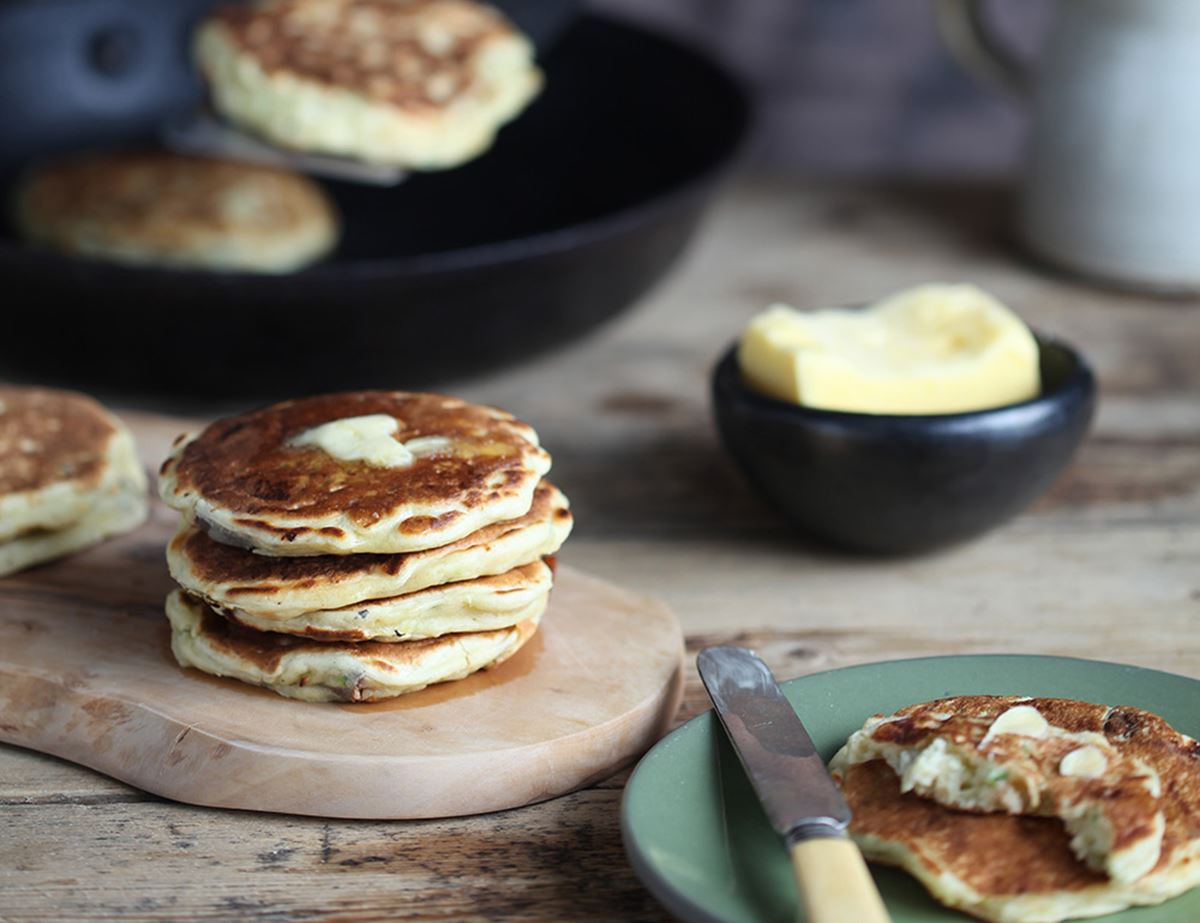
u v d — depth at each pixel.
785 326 0.86
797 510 0.86
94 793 0.77
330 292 0.90
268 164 1.08
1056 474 0.85
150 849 0.75
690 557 0.88
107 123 1.11
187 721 0.76
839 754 0.74
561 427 0.96
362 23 1.00
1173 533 0.89
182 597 0.80
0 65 1.08
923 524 0.85
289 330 0.91
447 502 0.76
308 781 0.76
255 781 0.76
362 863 0.75
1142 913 0.71
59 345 0.93
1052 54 1.05
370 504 0.76
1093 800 0.71
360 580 0.76
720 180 0.98
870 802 0.73
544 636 0.80
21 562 0.83
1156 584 0.86
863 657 0.83
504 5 1.07
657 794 0.73
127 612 0.82
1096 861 0.71
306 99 0.95
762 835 0.73
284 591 0.76
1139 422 0.96
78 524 0.85
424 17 1.01
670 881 0.71
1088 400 0.85
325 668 0.77
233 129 0.97
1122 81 1.03
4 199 1.08
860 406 0.84
